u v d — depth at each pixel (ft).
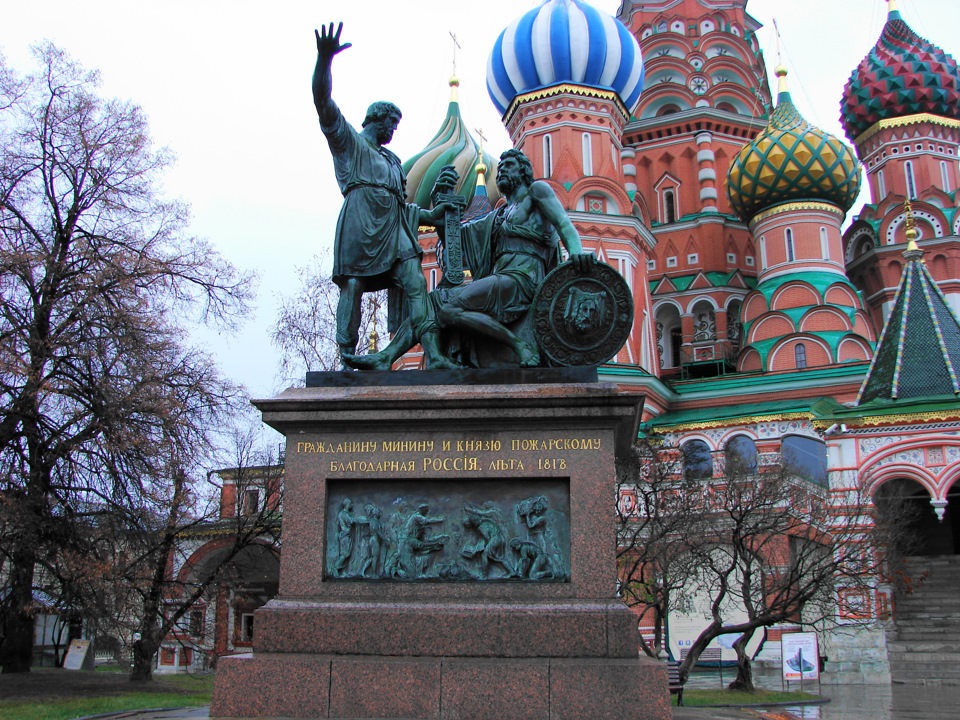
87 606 68.59
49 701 58.95
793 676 82.43
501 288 34.76
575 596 29.86
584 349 33.30
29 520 66.69
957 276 171.22
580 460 30.94
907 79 180.24
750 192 162.30
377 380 33.06
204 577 105.91
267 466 97.66
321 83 35.55
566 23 152.76
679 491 105.50
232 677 28.43
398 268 36.17
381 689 27.96
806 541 86.43
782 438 134.00
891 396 108.78
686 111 184.65
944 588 115.55
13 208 77.36
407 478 31.35
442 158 169.27
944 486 103.91
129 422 70.69
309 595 30.73
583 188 148.25
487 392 31.24
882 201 178.91
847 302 154.30
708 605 119.14
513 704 27.53
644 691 27.32
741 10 198.90
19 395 69.92
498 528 30.78
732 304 174.81
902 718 56.34
